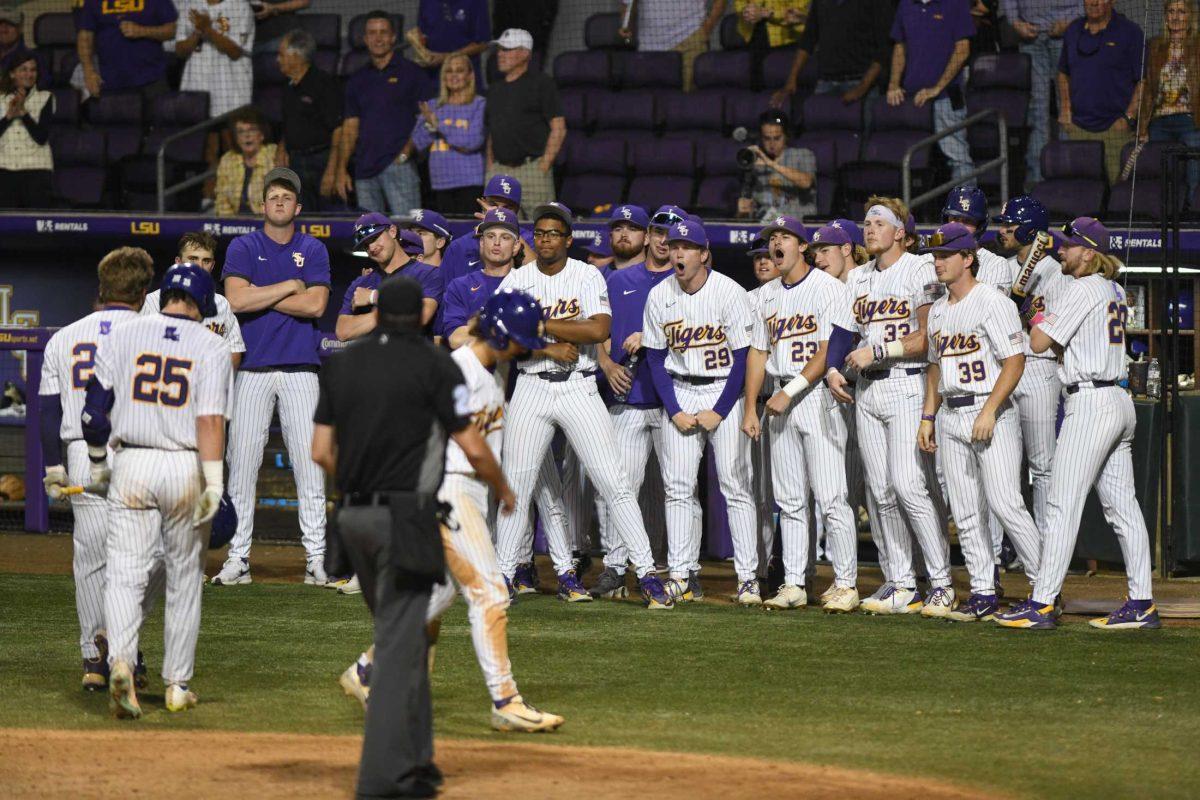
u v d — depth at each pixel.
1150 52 35.56
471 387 13.51
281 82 42.84
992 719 14.90
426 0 40.34
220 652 18.75
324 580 25.11
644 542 22.66
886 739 13.95
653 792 11.84
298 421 25.02
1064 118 36.62
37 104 39.34
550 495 23.41
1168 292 31.86
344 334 23.88
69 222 35.06
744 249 34.41
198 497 14.81
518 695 14.32
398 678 11.79
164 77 42.66
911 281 21.31
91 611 16.09
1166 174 26.38
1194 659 18.36
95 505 15.79
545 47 43.25
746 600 23.08
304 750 13.39
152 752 13.27
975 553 21.41
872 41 37.88
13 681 16.84
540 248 21.61
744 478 23.14
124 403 14.59
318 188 38.09
